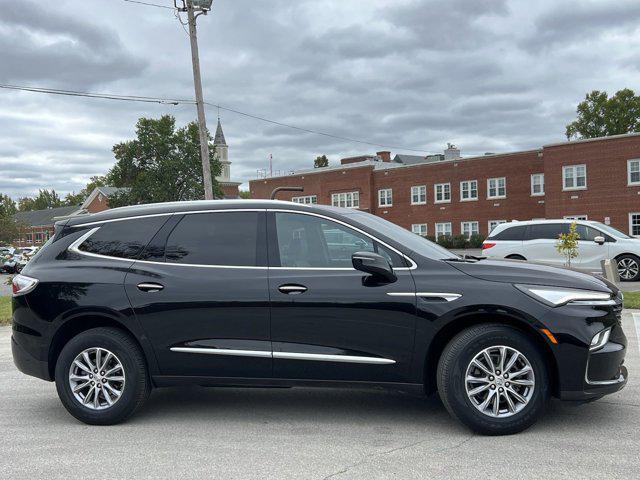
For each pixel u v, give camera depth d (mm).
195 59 21188
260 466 3850
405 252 4559
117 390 4836
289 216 4812
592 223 16344
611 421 4566
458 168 46250
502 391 4293
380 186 51531
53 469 3875
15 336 5047
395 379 4461
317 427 4625
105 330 4840
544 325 4184
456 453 3980
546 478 3531
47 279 4953
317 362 4520
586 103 56469
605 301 4293
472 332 4305
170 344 4723
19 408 5379
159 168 54094
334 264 4633
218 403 5383
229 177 99562
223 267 4750
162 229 4977
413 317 4375
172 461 3977
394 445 4176
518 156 43031
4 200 119000
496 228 17188
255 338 4613
